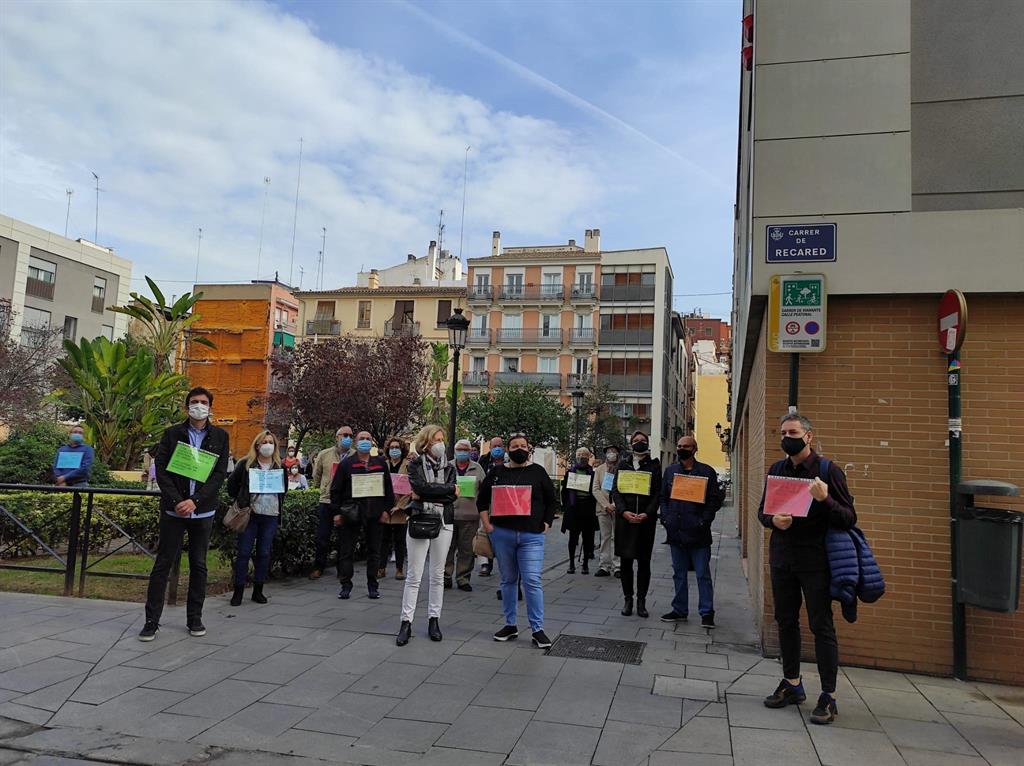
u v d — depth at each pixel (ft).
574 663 19.07
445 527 21.45
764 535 20.44
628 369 170.40
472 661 19.06
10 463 39.09
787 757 13.29
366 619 23.31
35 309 123.13
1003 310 19.15
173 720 14.74
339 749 13.55
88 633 20.30
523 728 14.60
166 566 20.21
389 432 64.39
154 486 43.19
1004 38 19.75
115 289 140.56
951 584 18.69
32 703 15.39
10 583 26.68
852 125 20.30
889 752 13.57
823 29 20.75
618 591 31.27
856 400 19.85
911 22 20.30
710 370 281.74
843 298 20.22
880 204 19.89
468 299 180.96
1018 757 13.42
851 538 15.19
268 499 25.00
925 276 19.40
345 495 26.86
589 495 36.65
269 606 24.66
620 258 174.19
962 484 18.26
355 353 65.51
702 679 17.85
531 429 124.26
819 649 15.24
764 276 20.48
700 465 24.86
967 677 18.25
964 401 19.19
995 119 19.52
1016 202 19.20
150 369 50.98
